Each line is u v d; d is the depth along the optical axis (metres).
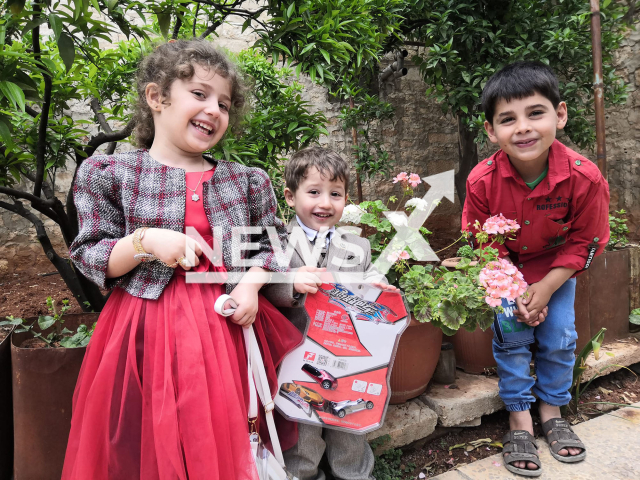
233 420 0.97
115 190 1.04
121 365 0.98
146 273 1.03
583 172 1.47
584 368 1.83
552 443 1.56
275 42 1.72
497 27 3.12
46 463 1.24
